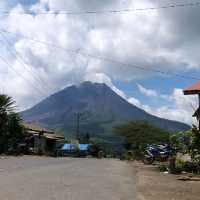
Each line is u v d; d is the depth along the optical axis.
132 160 47.47
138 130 65.31
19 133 44.31
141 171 24.70
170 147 35.38
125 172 22.70
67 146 64.00
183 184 17.39
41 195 11.79
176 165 24.55
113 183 16.23
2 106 41.78
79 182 15.70
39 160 31.36
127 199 12.34
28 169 20.48
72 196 12.00
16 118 44.03
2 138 41.81
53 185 14.26
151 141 63.75
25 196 11.41
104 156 68.44
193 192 14.91
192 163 24.67
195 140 24.62
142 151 51.44
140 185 16.48
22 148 46.53
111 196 12.62
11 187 13.05
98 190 13.77
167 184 17.28
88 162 32.41
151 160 35.75
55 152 54.97
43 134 60.69
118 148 86.00
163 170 25.70
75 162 30.95
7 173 17.61
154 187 16.05
